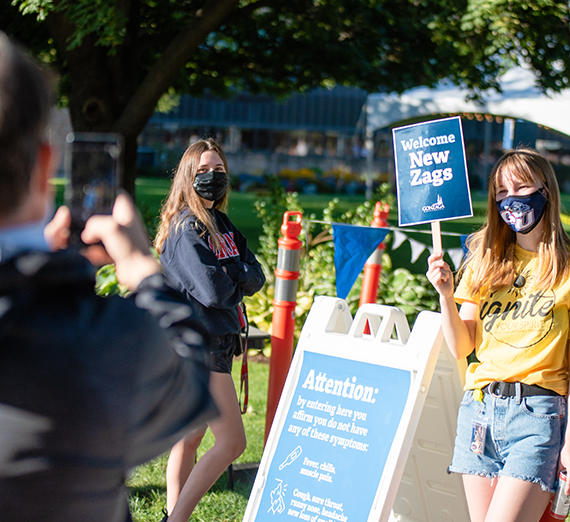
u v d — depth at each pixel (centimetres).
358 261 412
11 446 92
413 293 665
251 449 459
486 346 255
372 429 275
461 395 273
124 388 97
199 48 1188
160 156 3528
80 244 105
